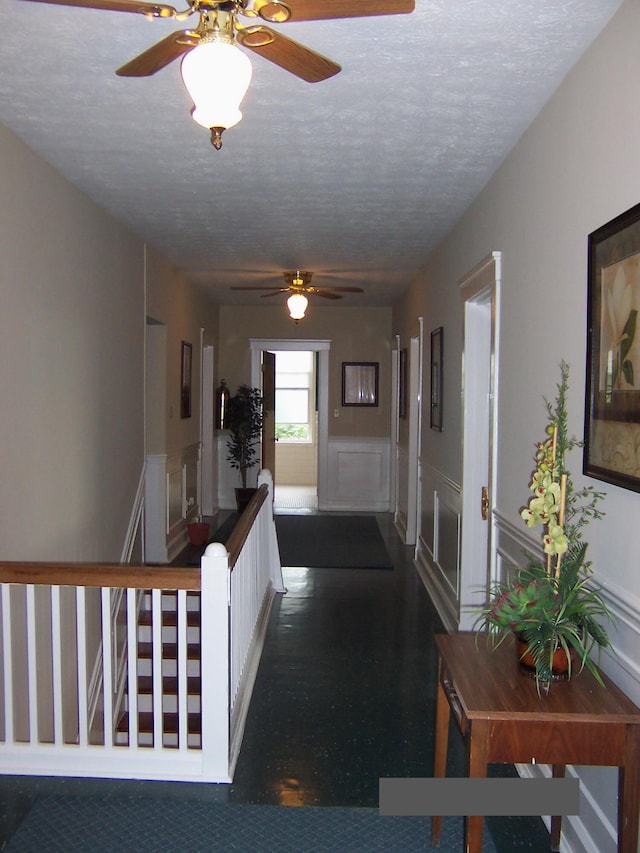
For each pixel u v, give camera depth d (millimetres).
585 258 2154
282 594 5230
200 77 1588
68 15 2018
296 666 3855
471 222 3984
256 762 2812
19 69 2367
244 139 3008
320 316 8742
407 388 7105
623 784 1725
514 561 2955
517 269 2957
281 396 11312
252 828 2371
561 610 1883
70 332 3652
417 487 6301
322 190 3752
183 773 2639
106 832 2334
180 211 4223
